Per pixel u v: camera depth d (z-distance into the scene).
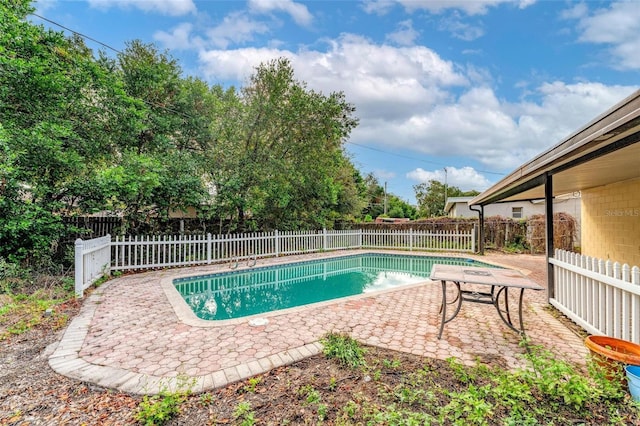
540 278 7.98
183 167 10.13
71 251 7.99
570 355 3.37
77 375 2.89
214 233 12.75
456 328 4.27
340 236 14.81
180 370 3.00
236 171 11.38
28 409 2.40
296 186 13.45
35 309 4.82
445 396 2.55
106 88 8.71
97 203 8.55
